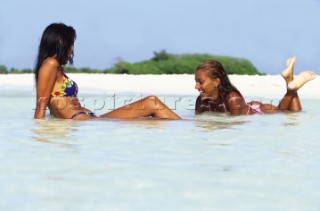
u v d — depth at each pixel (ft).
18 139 20.62
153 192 12.51
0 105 38.63
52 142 19.86
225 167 15.51
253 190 12.84
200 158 16.84
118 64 164.55
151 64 169.07
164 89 66.03
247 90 62.95
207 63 32.40
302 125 26.73
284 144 19.99
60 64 29.22
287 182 13.71
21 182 13.29
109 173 14.44
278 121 28.73
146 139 20.95
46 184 13.12
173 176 14.19
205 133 22.99
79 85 71.87
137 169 15.02
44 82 28.60
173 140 20.72
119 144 19.54
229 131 23.89
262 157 17.17
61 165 15.42
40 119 28.45
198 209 11.19
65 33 28.96
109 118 28.86
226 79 32.60
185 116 31.32
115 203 11.54
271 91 61.87
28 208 11.08
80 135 21.93
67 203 11.48
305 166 15.80
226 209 11.21
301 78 35.01
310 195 12.44
